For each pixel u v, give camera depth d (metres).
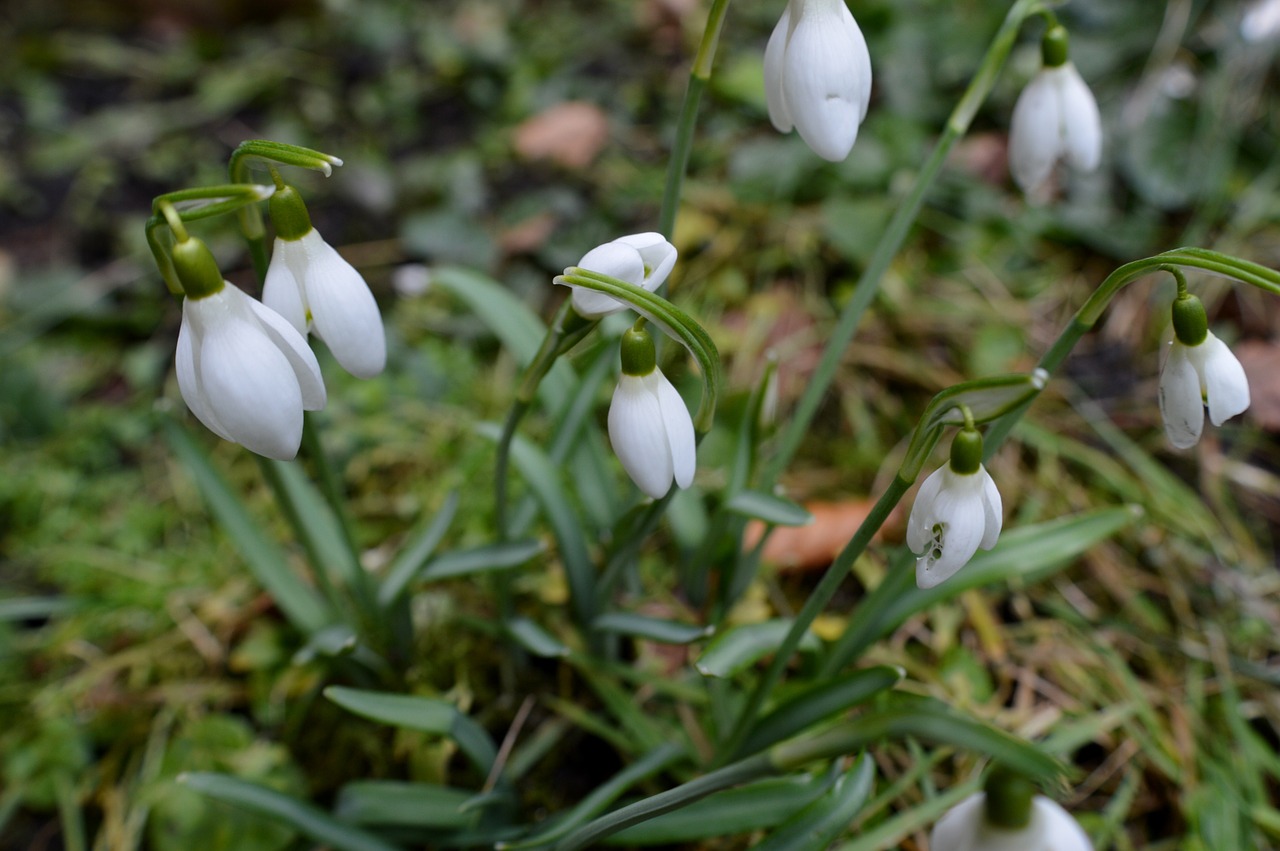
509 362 0.52
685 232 0.55
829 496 0.45
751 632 0.36
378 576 0.44
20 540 0.47
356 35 0.72
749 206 0.57
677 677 0.40
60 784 0.41
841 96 0.32
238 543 0.39
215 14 0.74
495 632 0.39
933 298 0.53
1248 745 0.40
